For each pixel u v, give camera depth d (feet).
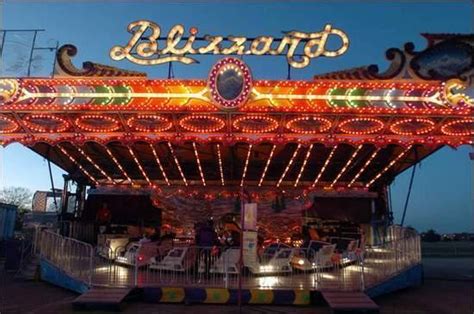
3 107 38.91
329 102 38.14
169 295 32.89
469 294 38.91
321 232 61.82
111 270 38.47
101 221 61.93
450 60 38.55
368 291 35.35
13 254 49.26
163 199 64.54
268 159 57.62
